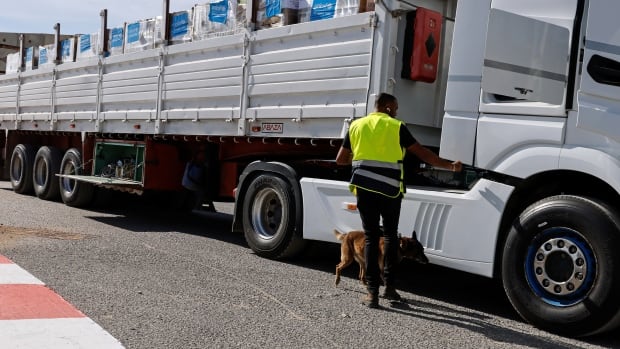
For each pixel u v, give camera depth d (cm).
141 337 434
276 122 741
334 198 673
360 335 467
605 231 471
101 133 1098
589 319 476
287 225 719
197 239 870
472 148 554
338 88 659
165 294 550
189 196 1123
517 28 527
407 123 645
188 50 870
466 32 566
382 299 578
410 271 748
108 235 848
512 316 558
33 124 1318
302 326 481
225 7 818
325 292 594
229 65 801
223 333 452
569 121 501
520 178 527
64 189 1182
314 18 700
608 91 484
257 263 719
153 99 946
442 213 573
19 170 1359
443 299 610
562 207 495
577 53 498
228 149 891
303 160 758
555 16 511
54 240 773
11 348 398
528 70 521
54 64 1234
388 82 620
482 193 546
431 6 657
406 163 652
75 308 491
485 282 709
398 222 575
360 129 547
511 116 534
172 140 998
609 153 480
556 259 499
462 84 565
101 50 1080
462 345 458
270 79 740
